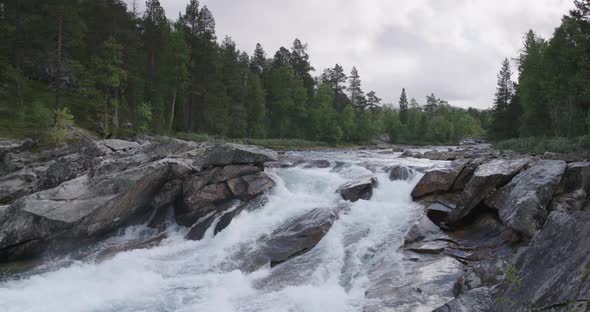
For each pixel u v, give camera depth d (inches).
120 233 621.9
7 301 387.5
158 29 2272.4
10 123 1456.7
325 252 473.1
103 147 841.5
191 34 2244.1
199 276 444.5
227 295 387.2
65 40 1752.0
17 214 527.2
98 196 575.5
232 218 588.4
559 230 232.8
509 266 254.7
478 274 318.7
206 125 2420.0
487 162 603.5
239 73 2792.8
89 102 2001.7
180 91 2174.0
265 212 607.8
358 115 4077.3
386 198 640.4
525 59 2135.8
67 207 546.0
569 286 189.5
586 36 1430.9
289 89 3102.9
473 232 488.4
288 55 3602.4
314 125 3248.0
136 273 456.8
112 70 1715.1
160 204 651.5
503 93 2866.6
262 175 703.7
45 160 1015.0
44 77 1980.8
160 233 610.9
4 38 1845.5
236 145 743.1
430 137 4298.7
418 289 347.9
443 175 606.9
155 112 2111.2
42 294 406.0
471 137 5167.3
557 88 1627.7
